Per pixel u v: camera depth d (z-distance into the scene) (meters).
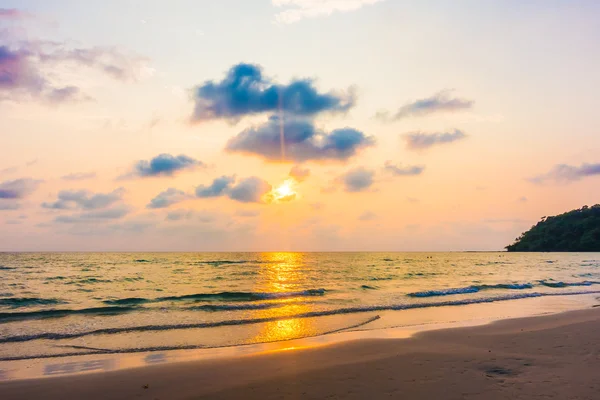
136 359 9.95
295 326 14.48
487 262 81.00
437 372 8.16
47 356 10.26
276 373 8.38
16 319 16.48
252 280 37.12
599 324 13.58
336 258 110.38
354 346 10.91
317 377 8.03
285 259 98.75
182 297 23.98
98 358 10.06
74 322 15.64
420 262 82.62
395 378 7.81
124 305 20.67
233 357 9.79
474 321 15.30
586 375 7.68
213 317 16.62
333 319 15.97
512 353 9.71
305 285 31.83
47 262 73.00
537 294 24.89
